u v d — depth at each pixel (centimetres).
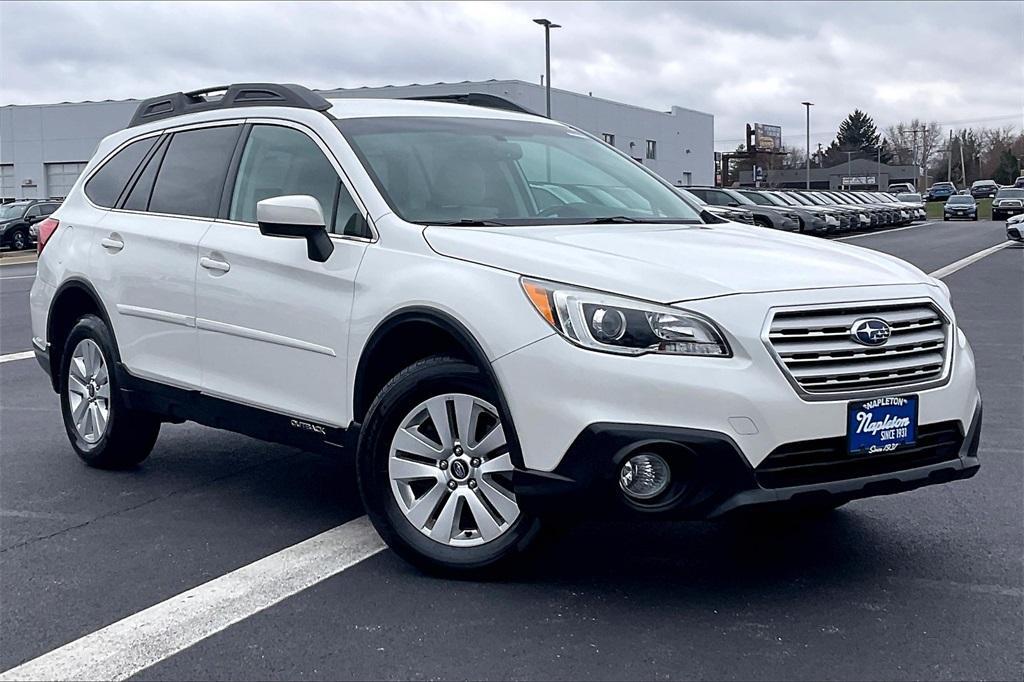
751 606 409
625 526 505
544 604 411
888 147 15250
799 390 382
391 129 513
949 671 355
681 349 379
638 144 6662
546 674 354
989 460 636
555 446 388
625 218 503
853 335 394
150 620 403
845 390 389
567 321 390
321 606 412
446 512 429
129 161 622
